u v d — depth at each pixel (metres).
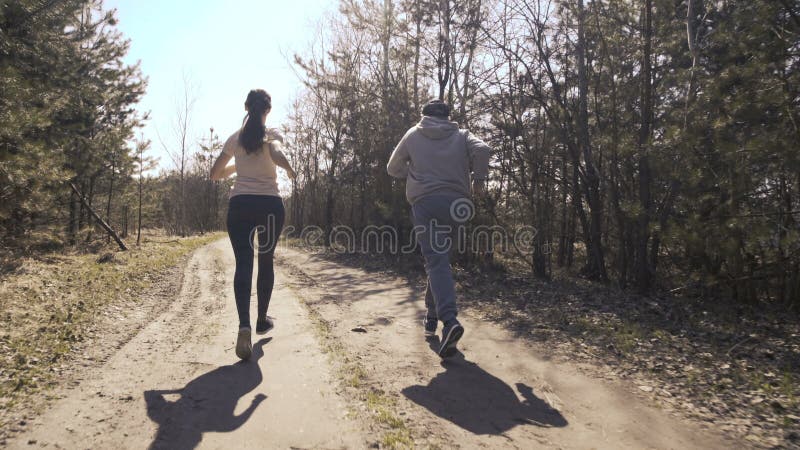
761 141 4.91
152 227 39.44
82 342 3.85
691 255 6.50
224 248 18.03
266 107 3.58
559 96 8.16
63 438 2.18
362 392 2.83
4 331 4.06
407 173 3.91
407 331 4.36
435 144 3.55
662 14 6.92
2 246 10.24
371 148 13.86
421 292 6.68
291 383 2.93
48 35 10.86
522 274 9.68
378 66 13.57
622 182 7.52
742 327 5.09
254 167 3.57
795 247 5.36
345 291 6.72
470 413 2.62
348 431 2.32
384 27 12.10
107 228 14.53
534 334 4.45
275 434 2.27
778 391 3.09
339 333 4.19
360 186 17.02
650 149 6.03
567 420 2.59
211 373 3.09
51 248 12.27
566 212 9.52
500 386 3.07
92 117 14.94
